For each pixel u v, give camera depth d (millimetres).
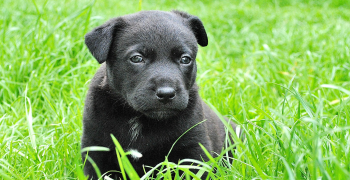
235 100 1396
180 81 1155
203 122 1204
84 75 1486
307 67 1608
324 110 1308
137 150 1185
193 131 1186
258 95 1492
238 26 2529
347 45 1762
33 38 1531
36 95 1398
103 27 1188
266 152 1224
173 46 1162
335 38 1937
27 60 1474
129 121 1180
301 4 3424
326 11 2973
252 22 2508
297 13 2891
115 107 1181
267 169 1166
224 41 2219
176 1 2869
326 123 1230
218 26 2500
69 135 1261
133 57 1162
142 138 1182
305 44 1964
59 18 1733
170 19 1194
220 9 2969
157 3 3012
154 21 1180
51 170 1202
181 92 1150
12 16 1871
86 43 1190
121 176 1211
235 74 1568
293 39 2033
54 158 1221
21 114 1355
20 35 1592
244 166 1153
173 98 1141
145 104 1146
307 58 1786
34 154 1212
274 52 1771
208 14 2711
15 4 2131
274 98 1455
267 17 2723
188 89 1186
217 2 3318
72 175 1216
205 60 1675
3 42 1548
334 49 1747
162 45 1160
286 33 2152
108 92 1185
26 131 1303
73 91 1405
